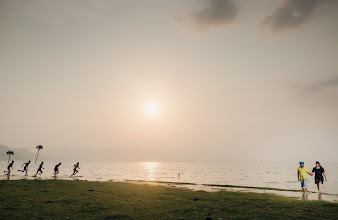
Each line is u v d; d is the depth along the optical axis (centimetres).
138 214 959
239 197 1622
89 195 1490
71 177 3588
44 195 1414
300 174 2067
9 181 2264
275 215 995
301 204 1312
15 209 977
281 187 2919
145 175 5631
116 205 1158
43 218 838
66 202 1193
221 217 941
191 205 1227
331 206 1251
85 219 843
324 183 3528
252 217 948
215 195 1722
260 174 7269
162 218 902
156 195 1620
